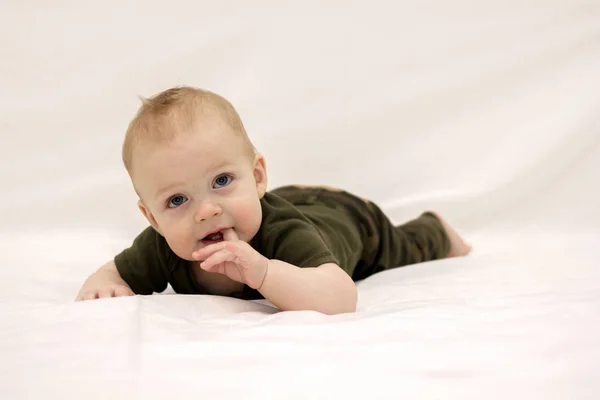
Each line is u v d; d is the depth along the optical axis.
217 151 1.65
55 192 3.06
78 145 3.16
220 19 3.29
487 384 1.13
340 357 1.22
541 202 3.02
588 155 3.04
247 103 3.26
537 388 1.12
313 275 1.64
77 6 3.24
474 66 3.28
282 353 1.23
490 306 1.54
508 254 2.38
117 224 3.04
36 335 1.35
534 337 1.29
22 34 3.20
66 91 3.20
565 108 3.13
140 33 3.27
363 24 3.32
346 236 2.15
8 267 2.30
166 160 1.63
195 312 1.56
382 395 1.10
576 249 2.41
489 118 3.23
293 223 1.80
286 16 3.30
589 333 1.31
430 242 2.50
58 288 2.03
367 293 1.91
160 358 1.23
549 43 3.24
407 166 3.23
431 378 1.15
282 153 3.26
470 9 3.32
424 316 1.44
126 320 1.42
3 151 3.12
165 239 1.85
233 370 1.18
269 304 1.80
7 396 1.12
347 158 3.27
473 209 3.03
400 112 3.28
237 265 1.64
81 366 1.21
